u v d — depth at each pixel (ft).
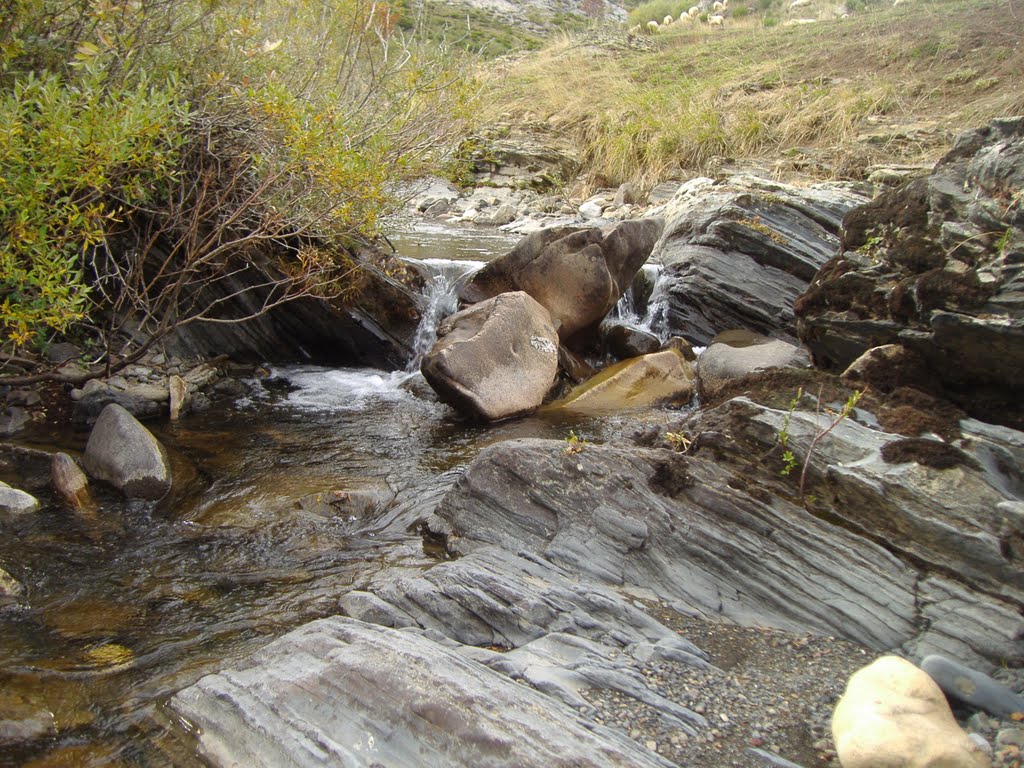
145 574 14.10
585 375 26.20
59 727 10.21
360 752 9.37
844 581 12.77
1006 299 14.48
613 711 10.27
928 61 57.72
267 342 26.12
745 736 10.07
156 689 10.98
